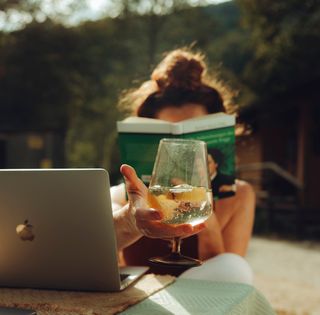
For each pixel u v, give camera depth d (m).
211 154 1.30
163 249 1.44
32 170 1.02
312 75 13.72
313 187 9.02
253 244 7.38
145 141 1.26
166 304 0.98
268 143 10.78
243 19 14.38
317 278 4.79
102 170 0.99
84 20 21.56
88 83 21.98
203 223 1.02
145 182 1.26
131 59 22.38
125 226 1.11
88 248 1.03
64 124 21.91
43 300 1.01
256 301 1.11
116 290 1.05
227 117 1.31
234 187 1.34
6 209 1.05
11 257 1.09
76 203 1.01
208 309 0.94
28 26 20.39
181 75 1.54
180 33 22.33
